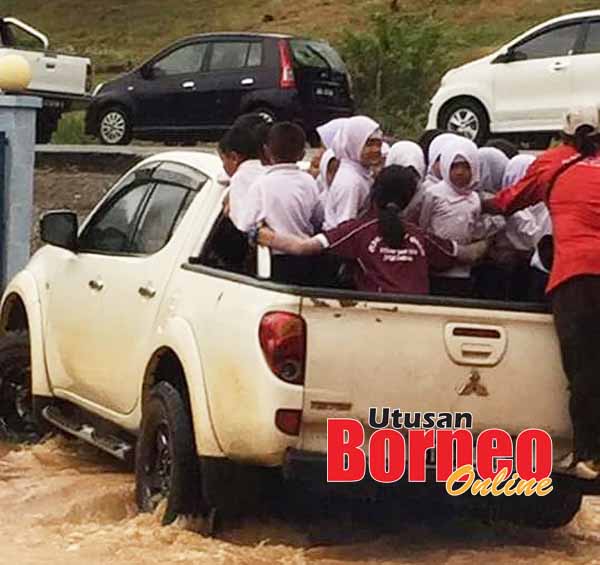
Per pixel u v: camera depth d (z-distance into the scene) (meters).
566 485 8.45
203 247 9.31
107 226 10.41
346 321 8.05
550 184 8.70
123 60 47.38
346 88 27.72
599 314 8.25
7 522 9.16
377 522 9.46
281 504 9.10
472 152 9.03
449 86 24.77
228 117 27.05
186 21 51.16
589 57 23.16
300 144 8.95
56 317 10.67
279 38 27.00
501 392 8.24
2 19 26.83
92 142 29.88
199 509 8.73
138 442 9.20
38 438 11.43
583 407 8.20
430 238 8.88
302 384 8.01
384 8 48.06
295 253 8.62
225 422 8.27
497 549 8.90
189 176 9.76
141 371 9.38
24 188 13.98
